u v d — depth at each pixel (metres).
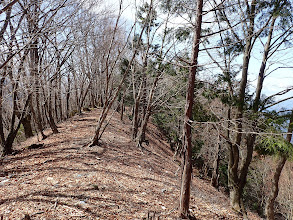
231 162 8.28
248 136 8.02
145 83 13.61
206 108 7.84
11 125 8.24
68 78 16.53
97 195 5.28
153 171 9.31
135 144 12.76
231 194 8.24
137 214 4.84
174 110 12.43
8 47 4.62
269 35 7.65
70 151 8.64
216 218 5.98
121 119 20.81
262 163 15.37
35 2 4.58
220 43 7.25
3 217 3.88
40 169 6.65
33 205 4.42
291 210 15.72
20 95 8.55
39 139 10.84
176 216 5.13
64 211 4.34
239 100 7.50
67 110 17.98
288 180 16.59
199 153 15.61
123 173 7.48
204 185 12.30
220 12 6.45
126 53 13.16
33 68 7.23
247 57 7.54
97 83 23.52
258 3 6.66
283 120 6.33
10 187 5.26
